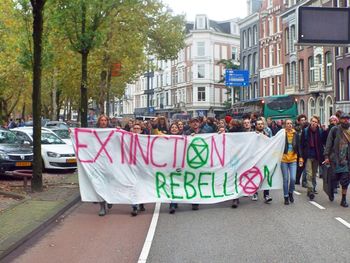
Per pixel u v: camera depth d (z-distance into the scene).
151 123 17.30
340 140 11.55
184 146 11.49
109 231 9.16
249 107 41.72
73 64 28.61
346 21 19.80
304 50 50.47
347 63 42.12
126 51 29.06
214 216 10.48
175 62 89.69
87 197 10.91
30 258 7.39
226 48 86.12
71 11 18.30
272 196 13.26
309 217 10.20
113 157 11.05
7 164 15.52
